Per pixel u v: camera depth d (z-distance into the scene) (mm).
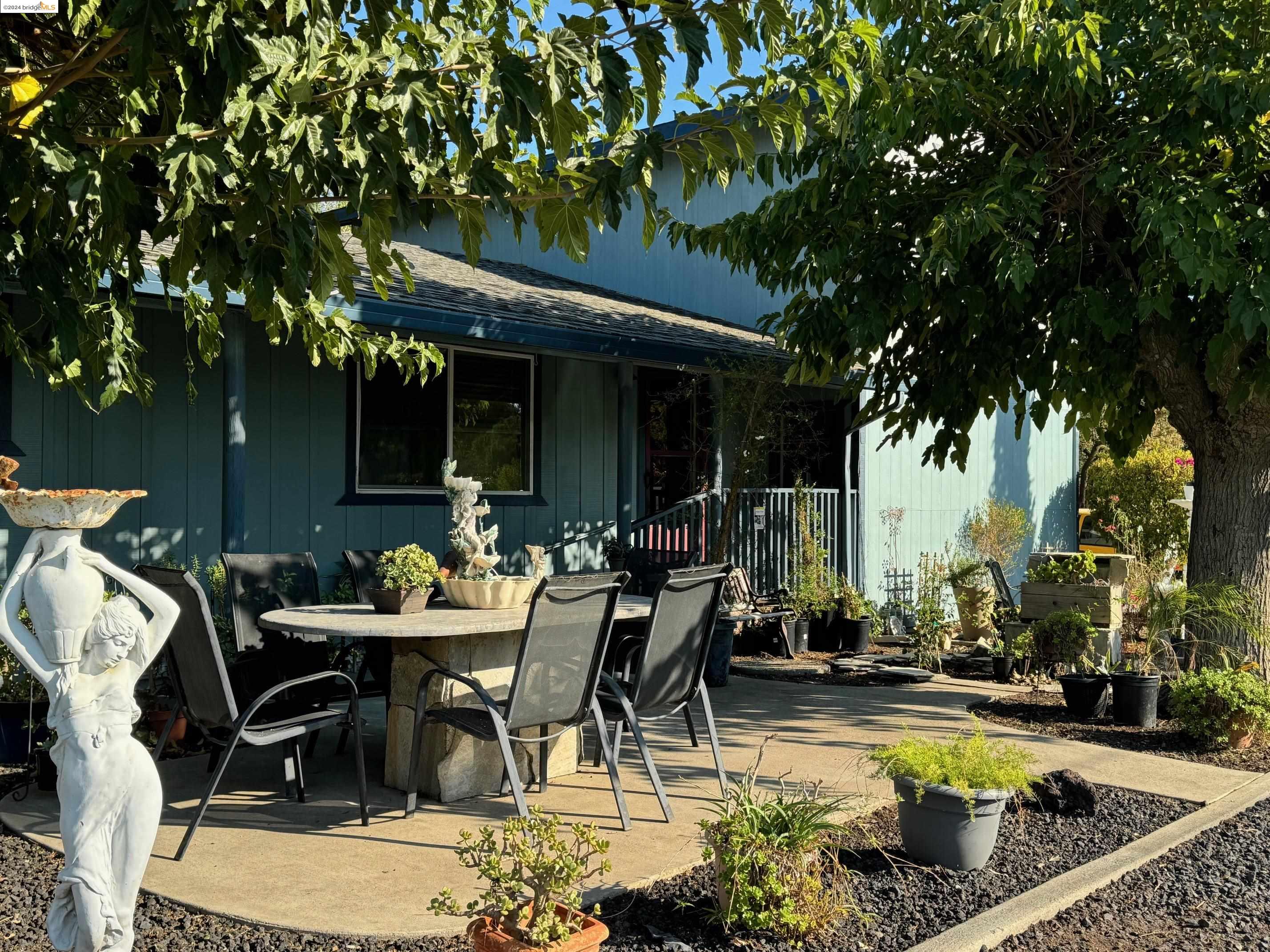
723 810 3793
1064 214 7574
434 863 4133
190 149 2824
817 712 7457
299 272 3068
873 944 3514
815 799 4020
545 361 10156
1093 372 7961
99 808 2840
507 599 5340
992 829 4234
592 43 3045
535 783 5422
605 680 4910
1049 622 8398
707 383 11820
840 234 7359
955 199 7137
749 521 10898
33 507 2811
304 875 3973
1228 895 4145
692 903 3680
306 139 2895
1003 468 14359
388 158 2932
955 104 6648
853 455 11906
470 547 5484
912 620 12312
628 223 13648
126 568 7398
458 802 5031
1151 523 17391
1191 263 5941
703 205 12883
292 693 5477
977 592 11617
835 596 10867
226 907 3621
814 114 7402
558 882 2949
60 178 3053
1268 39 6504
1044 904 3832
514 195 3672
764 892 3494
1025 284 6910
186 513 7715
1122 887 4168
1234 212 6645
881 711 7535
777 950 3434
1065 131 7035
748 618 9367
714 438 10508
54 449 7055
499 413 9789
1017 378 8500
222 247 3111
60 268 3074
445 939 3432
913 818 4234
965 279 7273
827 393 11961
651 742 6426
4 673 5641
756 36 3328
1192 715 6492
